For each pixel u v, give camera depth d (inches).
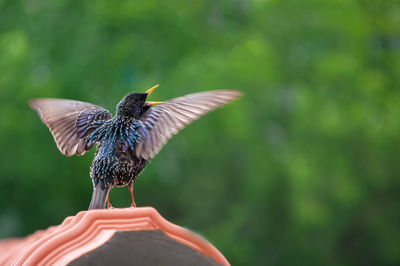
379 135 792.9
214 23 855.7
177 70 702.5
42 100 182.4
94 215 140.6
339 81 781.3
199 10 839.1
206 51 766.5
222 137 703.1
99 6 714.2
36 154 642.2
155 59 731.4
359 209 820.0
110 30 724.7
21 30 707.4
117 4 715.4
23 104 647.1
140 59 723.4
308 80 794.2
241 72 706.8
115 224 141.3
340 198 758.5
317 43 815.7
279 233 748.0
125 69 727.7
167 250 148.3
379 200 840.3
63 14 727.7
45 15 729.0
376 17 951.0
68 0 724.7
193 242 149.1
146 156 161.2
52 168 650.2
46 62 719.7
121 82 720.3
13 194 650.8
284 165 727.1
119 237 140.3
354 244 847.7
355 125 766.5
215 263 151.6
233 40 813.9
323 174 751.7
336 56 782.5
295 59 800.9
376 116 796.6
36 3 758.5
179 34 753.6
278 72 764.0
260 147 717.3
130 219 143.2
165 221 146.8
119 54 700.7
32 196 658.8
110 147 171.9
